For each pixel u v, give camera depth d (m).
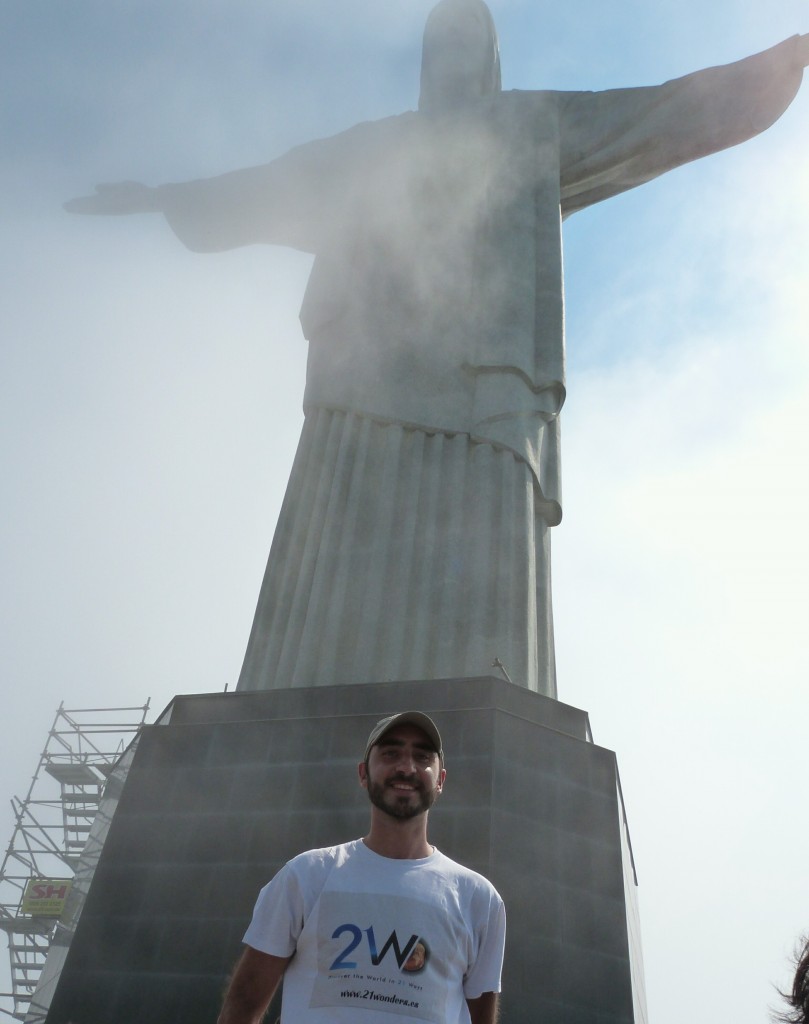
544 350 22.52
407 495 20.59
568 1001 13.56
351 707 16.73
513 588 19.19
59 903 27.19
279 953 5.56
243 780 15.98
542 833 14.97
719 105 23.88
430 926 5.52
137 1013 13.78
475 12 28.80
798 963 4.55
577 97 26.11
